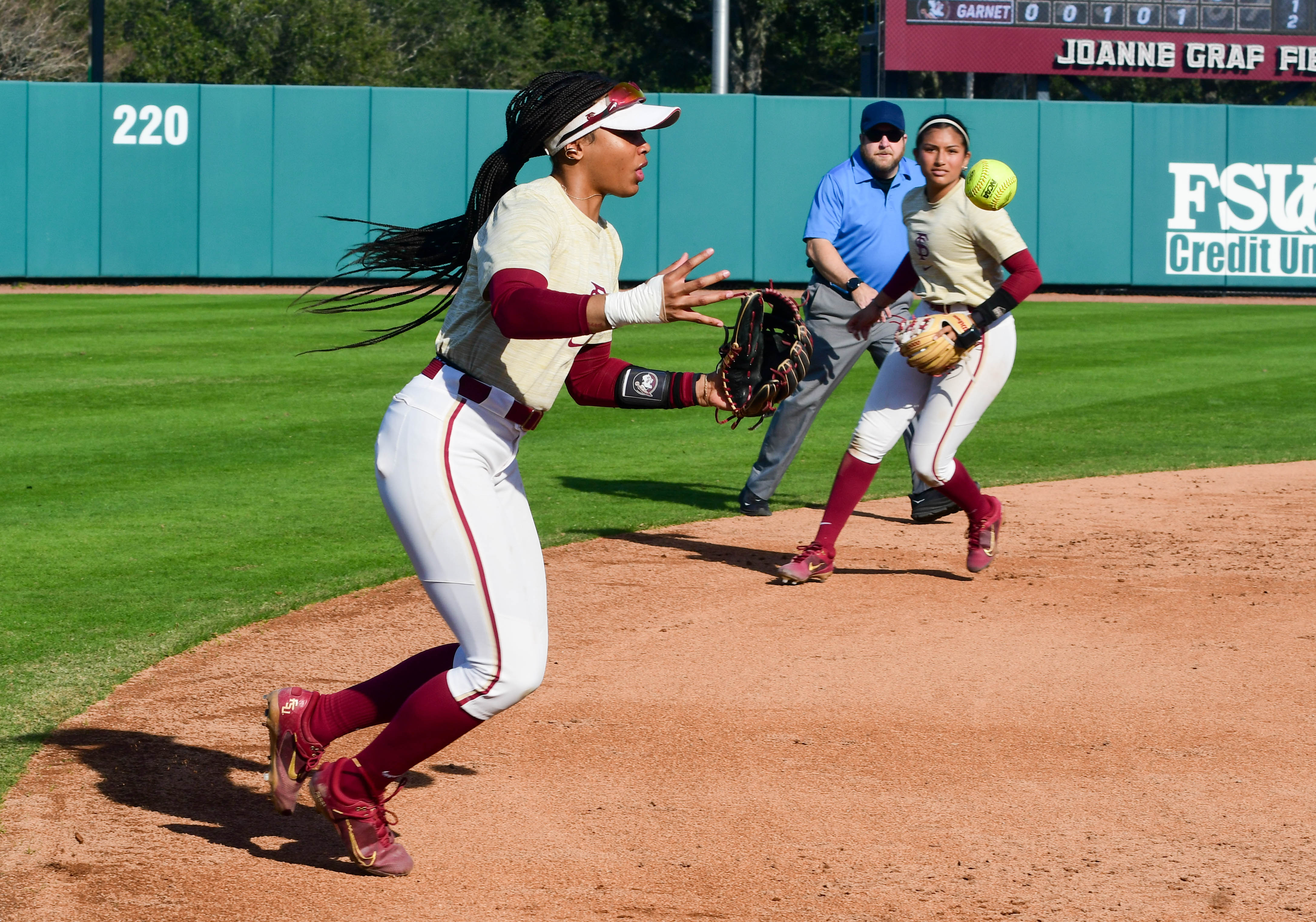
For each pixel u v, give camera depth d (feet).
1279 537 35.50
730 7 199.00
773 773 20.04
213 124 114.11
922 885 16.47
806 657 25.58
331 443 47.60
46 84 112.27
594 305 14.30
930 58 129.29
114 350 72.18
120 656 24.94
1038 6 128.88
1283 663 25.14
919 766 20.33
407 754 16.30
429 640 26.22
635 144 16.47
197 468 43.14
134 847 17.43
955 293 29.12
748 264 117.19
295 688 17.44
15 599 28.60
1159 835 17.92
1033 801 19.02
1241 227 119.75
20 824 17.98
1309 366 72.43
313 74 189.16
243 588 29.60
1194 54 129.59
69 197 113.80
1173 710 22.71
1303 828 18.11
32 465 43.29
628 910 15.88
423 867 17.02
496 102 115.65
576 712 22.62
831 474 45.11
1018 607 28.96
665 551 33.78
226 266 115.65
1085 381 66.95
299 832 18.11
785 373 17.12
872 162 36.65
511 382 16.10
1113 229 118.93
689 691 23.66
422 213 116.26
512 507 16.90
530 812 18.69
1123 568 32.32
